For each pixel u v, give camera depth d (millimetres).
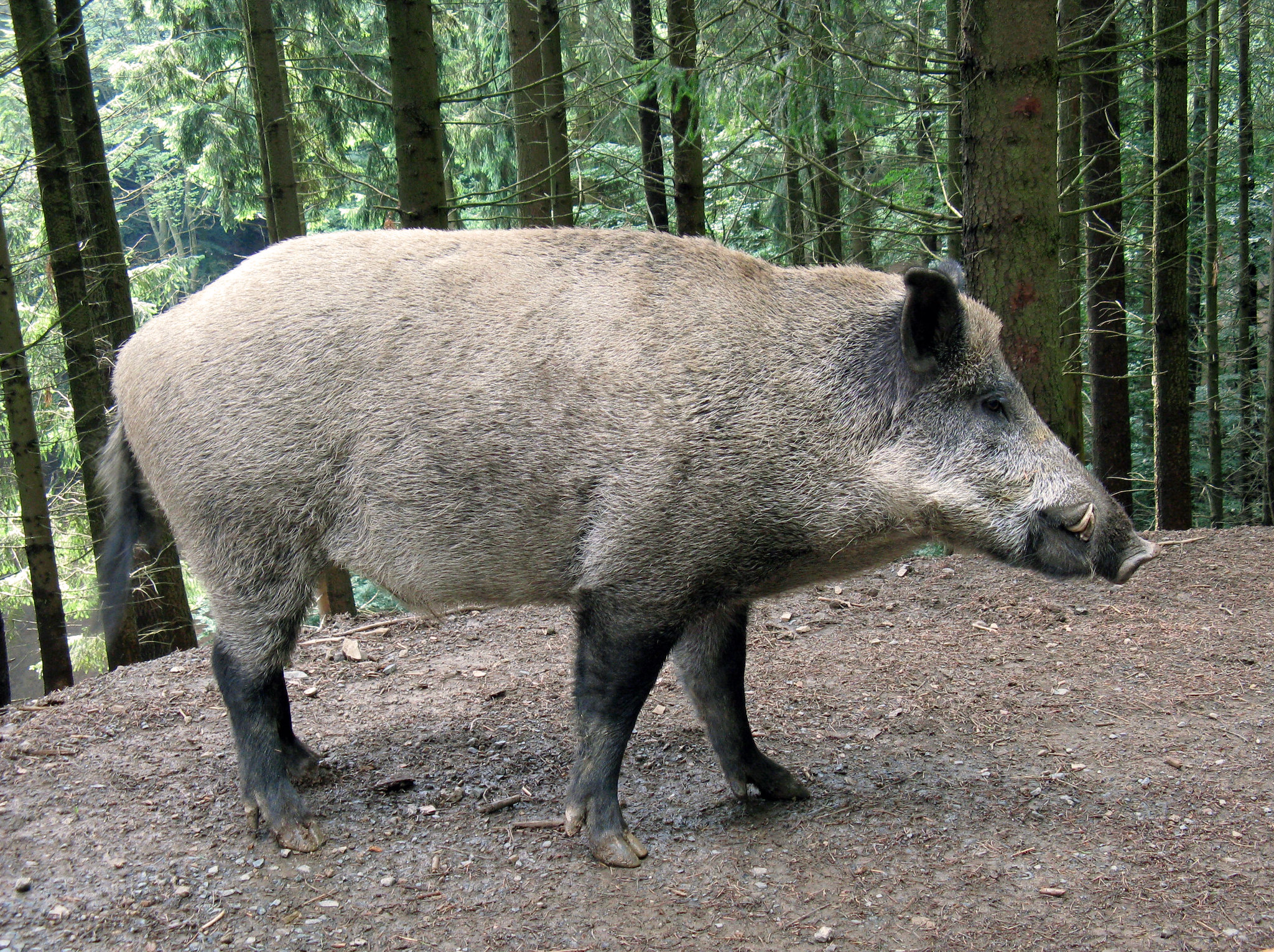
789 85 6582
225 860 3633
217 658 3900
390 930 3215
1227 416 16938
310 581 3869
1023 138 5598
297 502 3711
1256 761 4359
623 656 3594
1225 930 3152
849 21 6629
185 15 13086
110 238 9938
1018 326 5758
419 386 3584
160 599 9938
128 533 4223
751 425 3500
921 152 10609
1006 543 3584
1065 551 3549
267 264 3879
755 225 12430
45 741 4750
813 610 6695
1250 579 6906
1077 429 6645
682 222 8273
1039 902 3332
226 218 16062
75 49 9539
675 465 3451
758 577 3658
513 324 3584
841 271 3865
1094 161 10352
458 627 6688
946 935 3152
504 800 4117
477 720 5062
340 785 4309
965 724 4898
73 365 8938
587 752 3660
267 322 3695
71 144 9680
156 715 5141
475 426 3545
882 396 3592
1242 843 3682
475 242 3824
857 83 6398
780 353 3584
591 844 3648
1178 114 10617
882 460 3586
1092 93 10555
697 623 3871
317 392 3637
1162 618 6258
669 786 4320
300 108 12625
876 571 7527
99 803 4082
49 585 8148
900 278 3893
